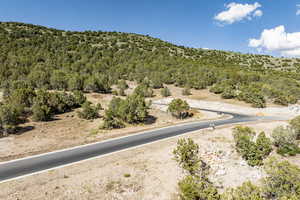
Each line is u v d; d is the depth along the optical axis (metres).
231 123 28.61
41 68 59.09
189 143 14.11
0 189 10.34
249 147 15.71
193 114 37.34
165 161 14.64
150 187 11.34
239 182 12.68
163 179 12.23
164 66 81.44
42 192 10.23
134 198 10.30
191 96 55.47
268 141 16.17
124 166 13.69
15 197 9.69
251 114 38.66
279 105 47.12
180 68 79.25
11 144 18.47
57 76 50.75
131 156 15.49
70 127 25.27
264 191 10.29
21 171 12.60
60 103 32.38
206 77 68.94
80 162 14.20
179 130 24.33
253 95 47.50
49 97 31.50
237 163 15.30
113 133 23.42
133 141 19.62
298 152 17.20
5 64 58.84
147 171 13.08
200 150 16.95
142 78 70.62
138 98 32.97
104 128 25.27
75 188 10.76
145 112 30.55
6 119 21.70
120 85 59.47
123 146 17.98
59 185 10.97
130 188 11.10
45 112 27.42
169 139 20.20
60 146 17.98
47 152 16.34
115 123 26.30
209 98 53.12
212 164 14.75
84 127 25.67
